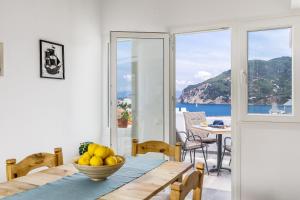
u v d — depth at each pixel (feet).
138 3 11.50
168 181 5.24
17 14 8.44
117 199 4.32
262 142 9.41
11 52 8.26
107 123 12.32
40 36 9.27
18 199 4.29
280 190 9.20
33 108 9.02
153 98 11.40
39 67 9.23
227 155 18.60
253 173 9.55
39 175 5.56
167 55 10.98
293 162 9.02
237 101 9.81
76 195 4.47
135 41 11.39
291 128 9.03
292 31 9.02
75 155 10.86
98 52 12.19
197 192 4.98
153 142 7.83
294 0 7.97
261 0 9.34
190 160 17.34
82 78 11.27
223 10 9.93
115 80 11.25
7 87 8.15
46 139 9.53
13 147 8.35
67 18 10.46
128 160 6.77
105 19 12.23
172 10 10.86
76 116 10.94
